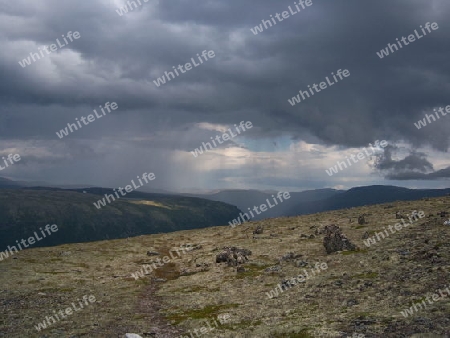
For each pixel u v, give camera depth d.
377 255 59.50
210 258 90.50
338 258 64.56
